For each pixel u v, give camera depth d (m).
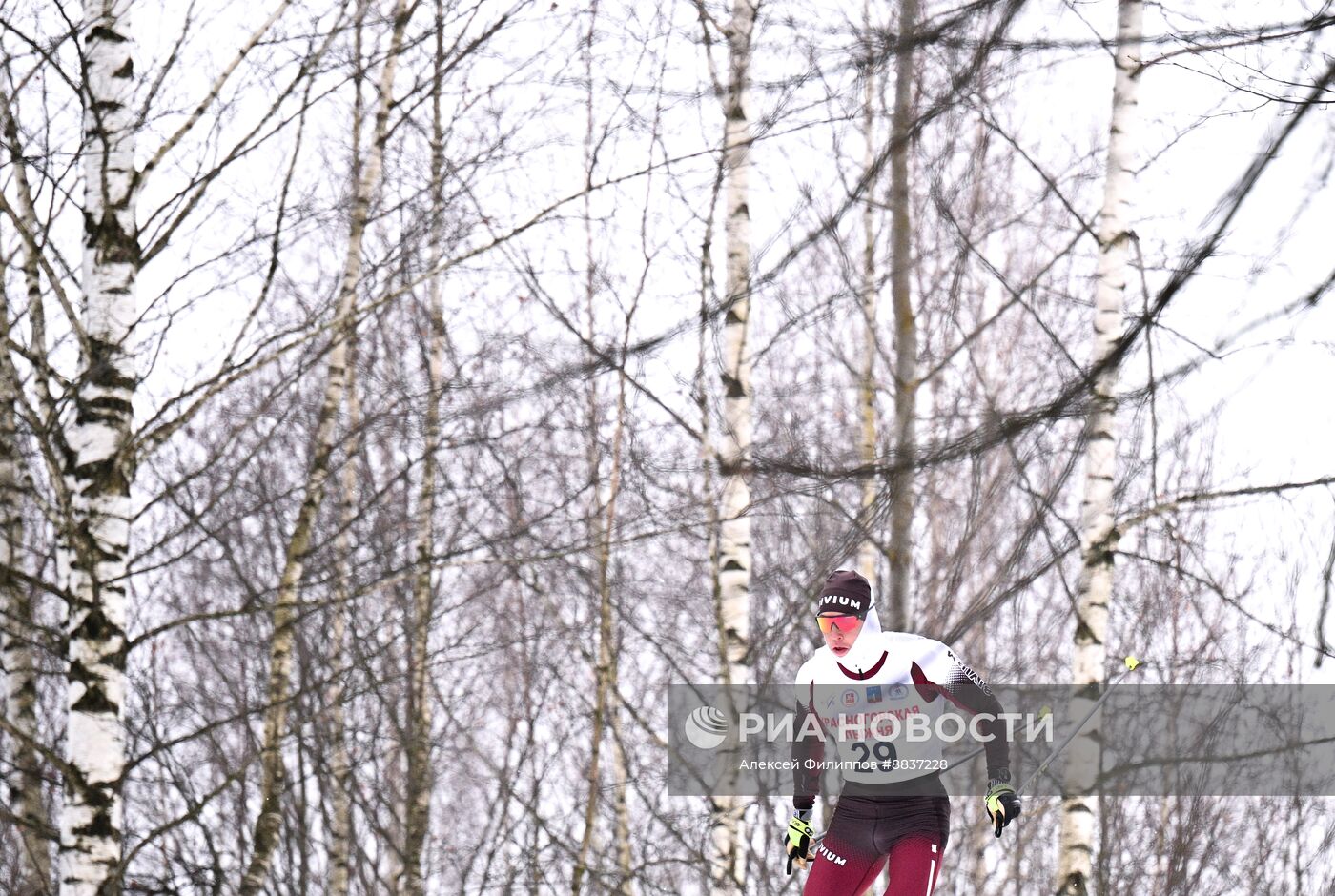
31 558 8.82
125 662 6.38
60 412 6.65
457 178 8.66
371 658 7.52
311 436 9.50
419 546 9.25
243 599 8.95
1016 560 6.21
